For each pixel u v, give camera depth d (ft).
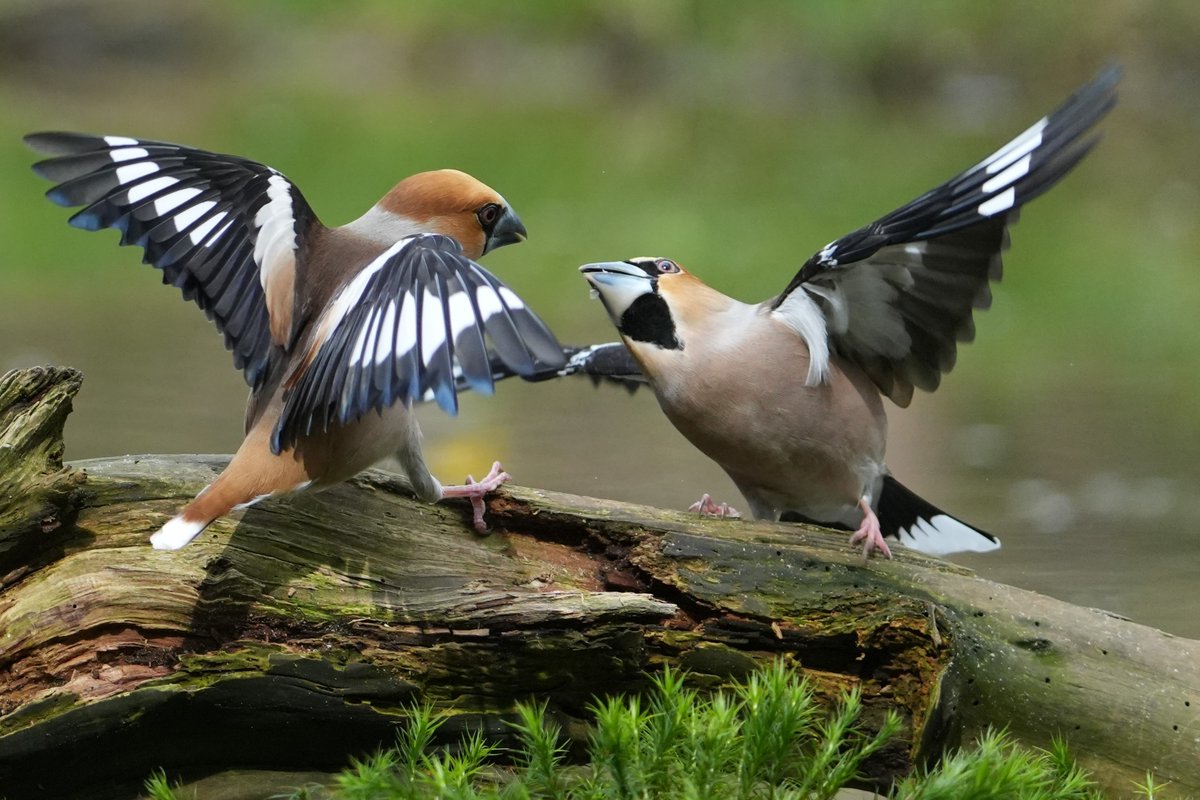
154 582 24.62
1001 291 71.87
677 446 49.65
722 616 26.48
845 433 29.30
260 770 25.30
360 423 23.95
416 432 25.70
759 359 28.71
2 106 111.34
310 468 23.86
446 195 27.35
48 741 23.43
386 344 20.53
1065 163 24.02
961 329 28.09
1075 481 46.21
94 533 25.05
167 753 24.57
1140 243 80.84
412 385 19.97
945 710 25.72
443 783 21.45
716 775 21.54
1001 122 115.03
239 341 25.20
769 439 29.17
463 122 113.29
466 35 143.95
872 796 26.81
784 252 73.72
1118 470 47.34
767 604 26.48
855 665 26.61
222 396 52.42
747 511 42.75
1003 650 26.14
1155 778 25.70
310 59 142.72
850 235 26.68
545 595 25.49
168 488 25.57
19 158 96.78
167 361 57.88
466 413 54.13
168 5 140.05
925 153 100.68
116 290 71.26
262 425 23.89
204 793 24.90
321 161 93.20
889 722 22.89
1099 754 25.88
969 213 24.99
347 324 21.35
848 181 91.71
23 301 68.08
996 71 125.39
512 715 25.72
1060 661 26.09
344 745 25.35
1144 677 25.94
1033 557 39.27
